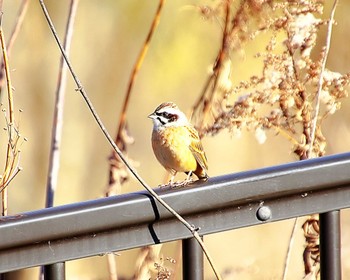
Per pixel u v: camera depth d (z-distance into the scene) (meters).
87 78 27.69
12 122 7.37
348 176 6.25
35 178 26.16
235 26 9.96
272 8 9.06
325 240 6.31
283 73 8.63
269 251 20.73
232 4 10.67
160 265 8.28
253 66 14.78
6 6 22.08
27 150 26.16
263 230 21.44
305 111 8.70
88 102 6.18
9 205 25.55
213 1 10.76
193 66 21.44
